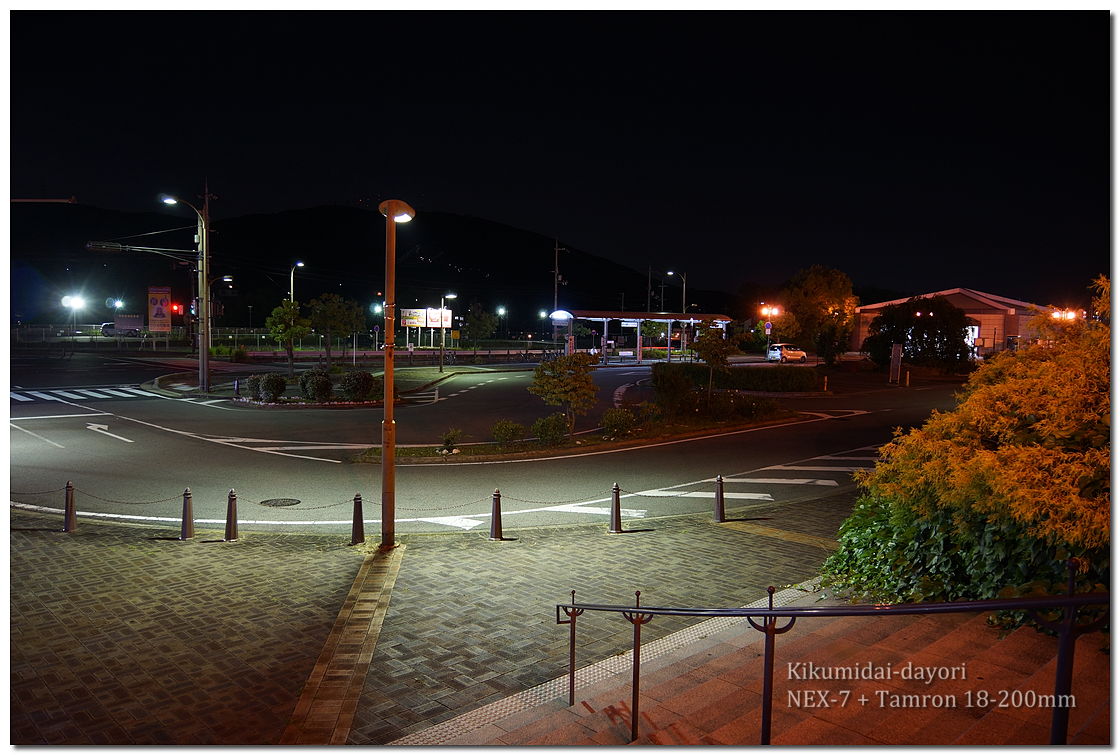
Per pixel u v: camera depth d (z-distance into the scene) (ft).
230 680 21.90
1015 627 20.06
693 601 29.09
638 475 59.62
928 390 137.49
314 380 104.32
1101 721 12.94
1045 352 23.68
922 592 23.75
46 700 20.48
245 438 75.20
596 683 20.49
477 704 20.45
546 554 36.32
